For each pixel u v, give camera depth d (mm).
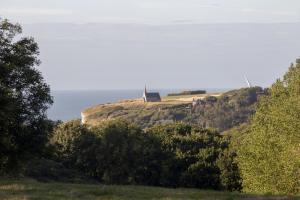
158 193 57062
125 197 52562
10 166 70438
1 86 64812
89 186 62719
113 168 172750
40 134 69938
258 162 91250
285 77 98500
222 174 156000
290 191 81500
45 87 69938
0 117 62312
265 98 101000
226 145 183000
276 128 86375
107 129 179000
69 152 174000
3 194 51281
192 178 165375
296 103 84312
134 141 176875
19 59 67000
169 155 174625
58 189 57375
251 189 92438
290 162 80000
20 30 69375
